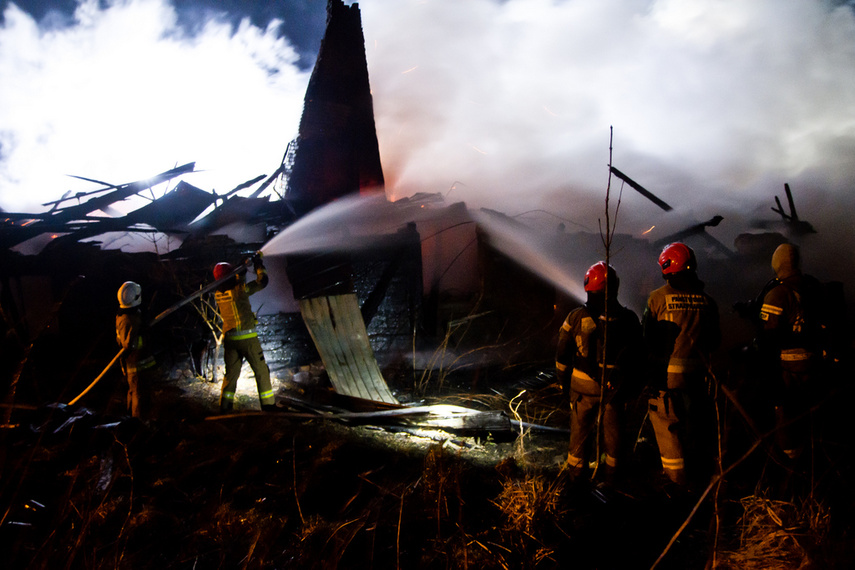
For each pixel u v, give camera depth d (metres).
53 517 3.31
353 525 3.35
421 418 5.63
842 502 3.28
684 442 3.67
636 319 3.73
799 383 3.72
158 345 7.67
